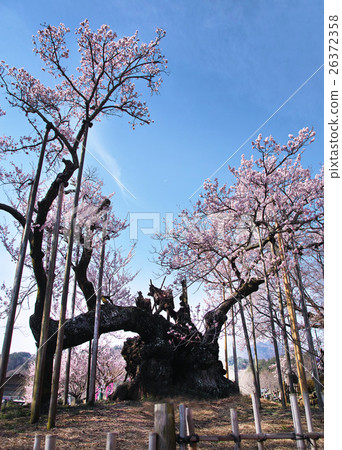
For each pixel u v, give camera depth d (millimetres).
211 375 11586
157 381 10906
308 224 10766
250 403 10359
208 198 11211
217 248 11156
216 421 7996
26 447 5750
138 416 8297
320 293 14539
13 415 8359
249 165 12094
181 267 10789
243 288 11180
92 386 9797
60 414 8453
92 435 6605
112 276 15672
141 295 12844
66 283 8039
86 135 9914
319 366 11742
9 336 7078
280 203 10625
